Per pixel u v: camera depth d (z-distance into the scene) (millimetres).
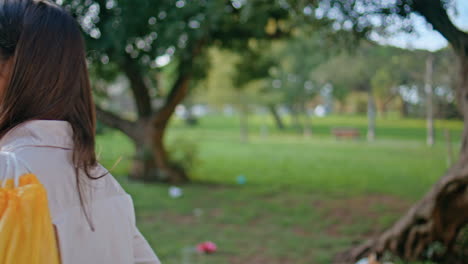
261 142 25953
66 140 874
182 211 8211
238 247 6125
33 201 734
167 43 8133
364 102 53281
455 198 4719
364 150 21094
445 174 4797
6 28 873
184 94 11078
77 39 931
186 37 8359
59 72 887
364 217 7953
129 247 901
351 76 22562
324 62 22672
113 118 10984
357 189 10688
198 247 5832
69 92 899
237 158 17531
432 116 19500
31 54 864
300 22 7383
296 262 5594
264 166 15141
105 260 855
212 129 38656
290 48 23359
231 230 7012
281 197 9688
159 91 11484
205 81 11977
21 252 714
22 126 849
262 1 8711
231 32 10555
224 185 11094
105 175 903
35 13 887
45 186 814
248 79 13141
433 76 13086
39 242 730
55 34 890
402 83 18734
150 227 7090
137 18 7891
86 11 7820
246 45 11312
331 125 43750
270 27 10594
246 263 5527
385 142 25844
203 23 7961
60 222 810
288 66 25703
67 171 846
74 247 820
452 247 4926
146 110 11117
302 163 15977
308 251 6004
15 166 786
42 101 875
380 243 5297
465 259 4914
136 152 11148
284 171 13914
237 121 51938
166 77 12266
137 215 7844
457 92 4711
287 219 7727
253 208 8570
